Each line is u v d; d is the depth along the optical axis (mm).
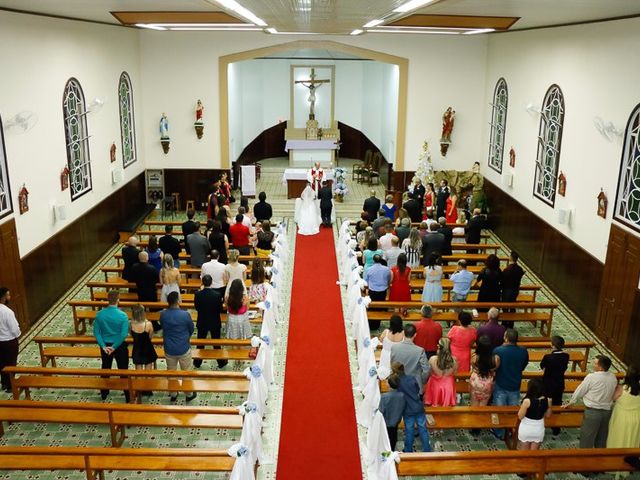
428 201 17078
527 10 10430
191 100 19359
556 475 7637
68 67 13250
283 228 14633
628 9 9633
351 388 9375
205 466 6809
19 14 11023
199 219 19078
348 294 12242
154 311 11016
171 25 14461
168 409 7473
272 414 8734
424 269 12047
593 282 11844
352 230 15469
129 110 17938
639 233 10180
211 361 10352
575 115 12836
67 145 13211
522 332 11711
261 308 10109
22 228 11203
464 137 19984
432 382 8008
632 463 6926
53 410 7801
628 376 7309
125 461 6875
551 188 14133
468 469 6766
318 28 11461
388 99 22547
